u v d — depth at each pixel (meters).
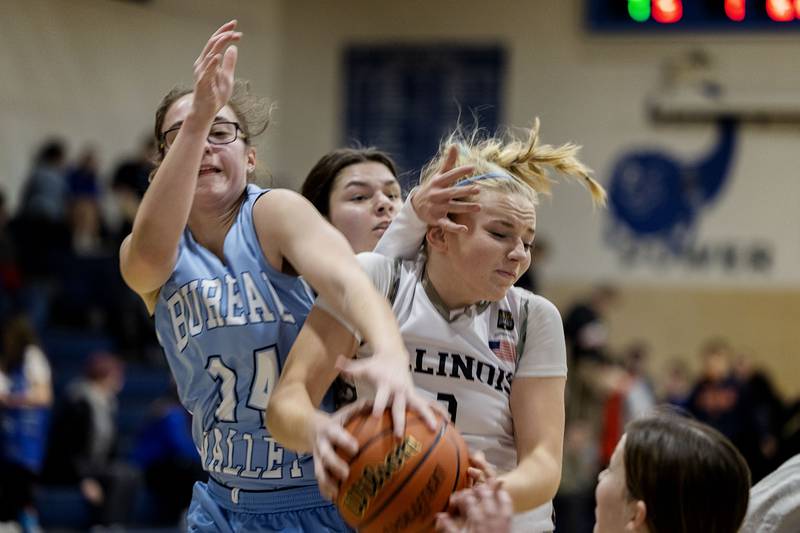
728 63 17.62
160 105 3.50
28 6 16.41
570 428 11.76
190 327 3.29
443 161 3.26
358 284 2.86
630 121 17.91
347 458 2.56
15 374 9.72
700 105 17.55
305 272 3.01
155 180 3.11
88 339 14.20
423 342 3.12
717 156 17.66
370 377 2.58
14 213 16.14
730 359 14.66
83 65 17.00
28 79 16.47
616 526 2.80
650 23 17.67
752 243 17.53
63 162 15.46
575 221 17.89
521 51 18.30
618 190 17.84
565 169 3.37
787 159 17.47
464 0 18.56
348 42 18.92
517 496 2.96
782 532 3.26
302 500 3.31
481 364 3.15
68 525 11.19
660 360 17.61
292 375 2.93
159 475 11.40
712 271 17.62
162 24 17.75
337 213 4.23
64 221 15.08
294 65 19.05
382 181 4.23
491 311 3.22
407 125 18.67
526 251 3.09
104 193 16.83
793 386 17.27
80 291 14.76
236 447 3.31
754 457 8.82
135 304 14.74
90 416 11.46
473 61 18.47
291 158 19.02
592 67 18.06
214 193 3.31
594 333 12.72
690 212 17.70
